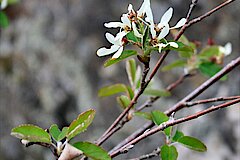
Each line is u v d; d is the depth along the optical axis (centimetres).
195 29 121
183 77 68
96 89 125
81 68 127
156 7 123
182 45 49
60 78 128
